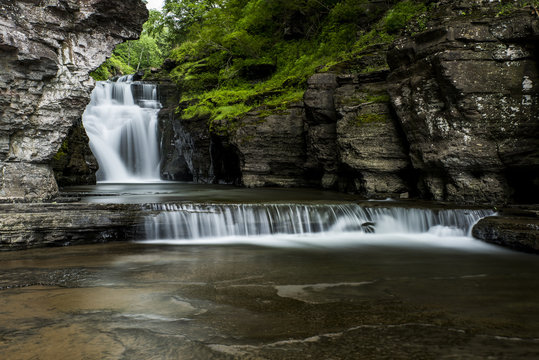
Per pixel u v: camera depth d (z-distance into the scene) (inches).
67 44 383.2
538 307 209.6
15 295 226.4
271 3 1039.6
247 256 331.0
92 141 994.7
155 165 1125.1
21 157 377.4
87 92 400.8
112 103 1159.0
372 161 569.6
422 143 496.7
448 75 444.1
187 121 994.1
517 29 424.5
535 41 426.6
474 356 153.2
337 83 664.4
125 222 382.9
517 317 194.9
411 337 170.9
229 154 880.9
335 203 458.3
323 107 660.1
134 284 249.3
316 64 877.8
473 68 441.4
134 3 406.3
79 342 165.0
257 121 765.3
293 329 179.5
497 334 174.1
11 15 339.6
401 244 381.1
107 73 1768.0
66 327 180.7
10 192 369.7
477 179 466.6
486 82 441.7
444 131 468.8
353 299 222.5
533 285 251.6
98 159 988.6
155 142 1129.4
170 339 168.2
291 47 1074.7
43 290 236.1
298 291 237.0
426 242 389.1
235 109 880.9
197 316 195.0
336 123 634.8
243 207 421.1
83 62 395.2
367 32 859.4
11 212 350.0
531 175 447.5
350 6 890.7
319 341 166.6
